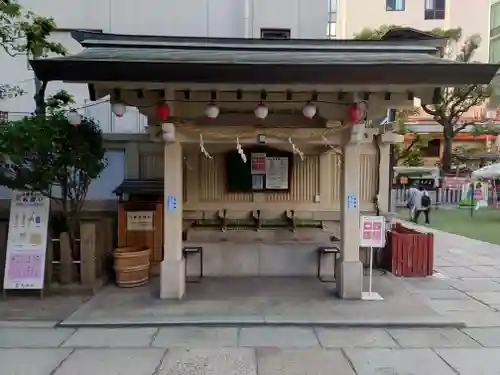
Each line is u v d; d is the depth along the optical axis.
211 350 5.04
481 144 33.16
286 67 5.59
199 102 6.76
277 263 8.39
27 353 4.96
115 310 6.33
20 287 6.94
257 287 7.57
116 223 8.99
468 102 28.47
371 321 5.87
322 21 11.48
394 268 8.73
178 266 6.91
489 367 4.62
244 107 7.04
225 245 8.38
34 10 11.17
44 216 7.18
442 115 25.08
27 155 6.82
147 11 11.38
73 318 5.98
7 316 6.19
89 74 5.50
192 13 11.38
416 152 28.73
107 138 9.06
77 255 7.66
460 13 30.02
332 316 6.05
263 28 11.43
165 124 6.49
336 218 9.07
